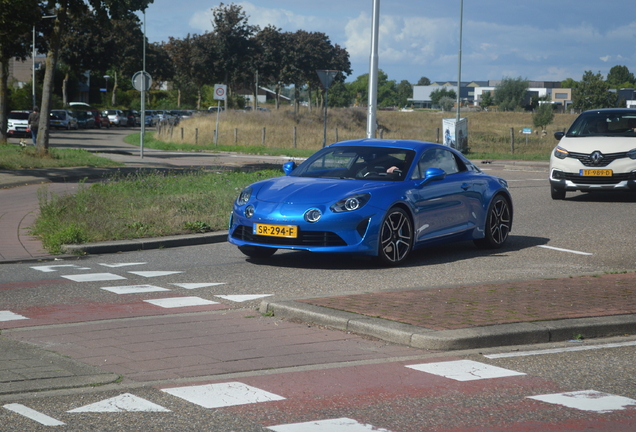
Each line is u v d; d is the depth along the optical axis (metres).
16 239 10.26
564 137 15.82
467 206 9.52
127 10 24.72
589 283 7.29
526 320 5.69
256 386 4.40
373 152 9.30
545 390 4.37
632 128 15.47
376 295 6.67
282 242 8.28
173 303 6.72
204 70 67.75
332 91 124.44
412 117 76.62
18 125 44.75
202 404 4.08
